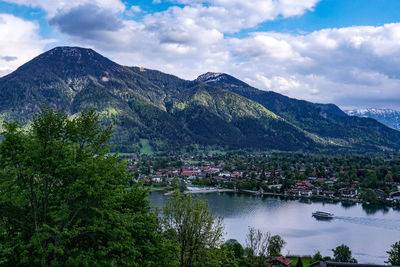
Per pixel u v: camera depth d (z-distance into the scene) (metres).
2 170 23.69
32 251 22.69
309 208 161.00
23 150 24.12
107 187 26.88
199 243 34.06
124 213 28.05
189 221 33.94
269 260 67.69
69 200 25.77
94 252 24.81
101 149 27.84
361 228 122.75
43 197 24.81
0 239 23.25
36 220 23.86
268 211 148.88
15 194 23.44
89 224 25.81
